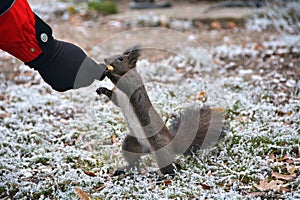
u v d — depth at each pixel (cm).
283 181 498
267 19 1217
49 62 493
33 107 745
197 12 1325
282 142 584
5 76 901
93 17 1358
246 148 569
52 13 1395
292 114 660
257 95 752
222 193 469
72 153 575
